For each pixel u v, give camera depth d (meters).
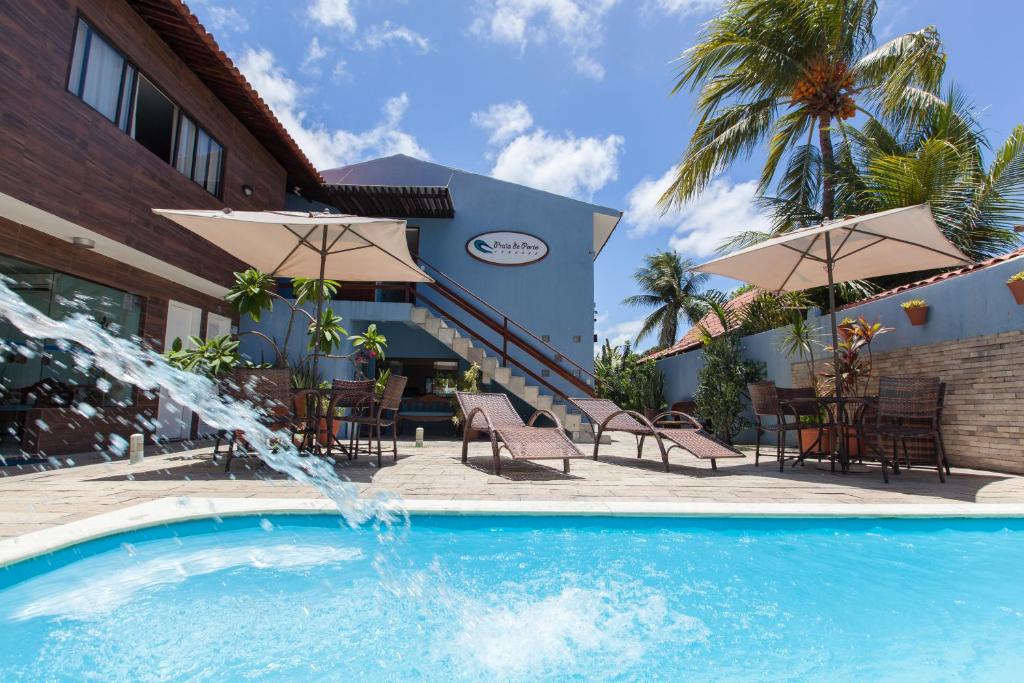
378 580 2.64
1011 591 2.58
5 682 1.67
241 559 2.89
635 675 1.82
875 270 7.13
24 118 5.40
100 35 6.43
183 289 8.95
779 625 2.22
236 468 5.52
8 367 7.32
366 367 10.88
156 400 8.34
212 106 8.71
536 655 1.96
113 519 3.16
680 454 8.21
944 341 6.82
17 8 5.34
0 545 2.60
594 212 12.84
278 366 7.23
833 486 4.96
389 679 1.78
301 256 7.15
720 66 11.93
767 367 10.67
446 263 12.66
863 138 11.38
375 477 5.10
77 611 2.22
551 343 12.38
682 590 2.59
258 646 1.97
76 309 7.10
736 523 3.66
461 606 2.38
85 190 6.20
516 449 5.12
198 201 8.37
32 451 6.26
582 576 2.76
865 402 5.95
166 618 2.18
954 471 6.19
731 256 6.80
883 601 2.46
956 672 1.84
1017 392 5.92
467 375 11.33
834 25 11.06
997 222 9.32
